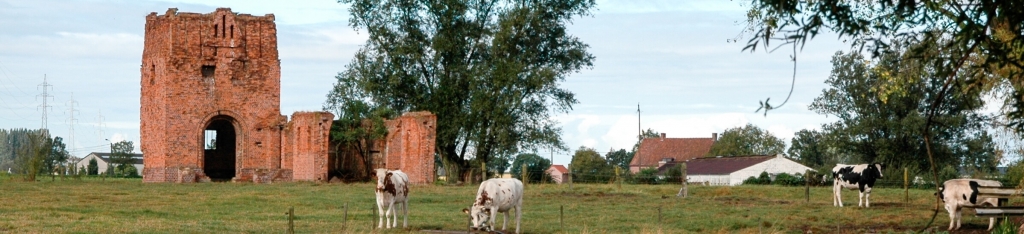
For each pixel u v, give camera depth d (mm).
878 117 79062
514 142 70250
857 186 40344
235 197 46500
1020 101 14492
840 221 33875
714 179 93625
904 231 30234
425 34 69500
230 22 72562
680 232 30328
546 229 31156
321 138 68875
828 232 30594
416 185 63250
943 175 71188
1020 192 29484
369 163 72250
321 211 38031
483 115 69188
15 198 43125
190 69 71312
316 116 68812
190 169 70438
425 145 67312
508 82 67125
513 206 30078
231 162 78250
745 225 32375
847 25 12031
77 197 44906
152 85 73812
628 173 82875
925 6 12562
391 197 30672
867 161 80938
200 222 31578
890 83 27844
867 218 35031
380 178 30469
